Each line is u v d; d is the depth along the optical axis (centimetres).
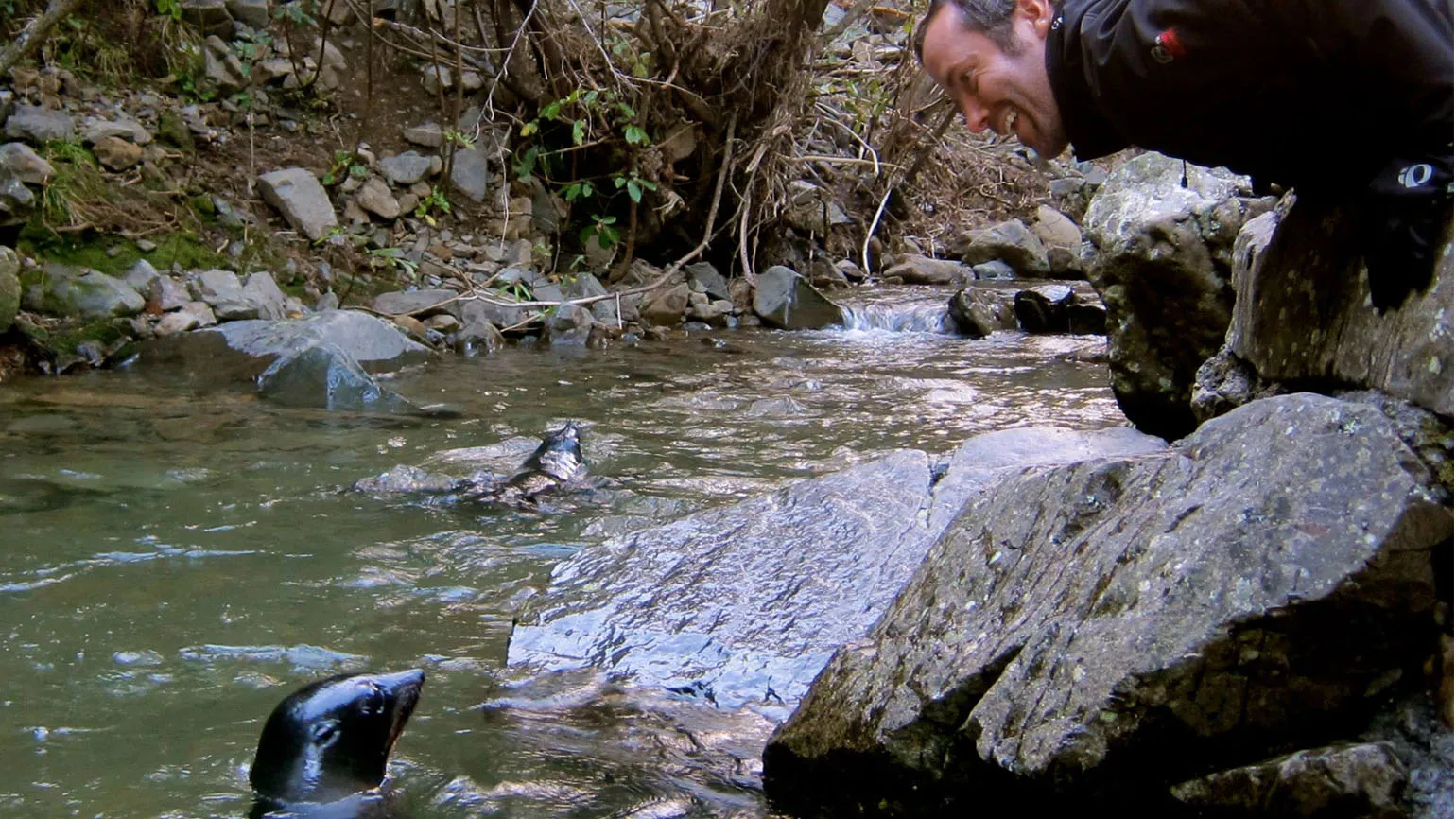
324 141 1164
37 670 389
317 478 612
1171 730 255
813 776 321
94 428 701
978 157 1656
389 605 452
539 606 432
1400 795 236
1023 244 1477
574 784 323
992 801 291
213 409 759
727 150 1226
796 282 1191
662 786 323
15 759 330
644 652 403
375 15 1248
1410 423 254
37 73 1045
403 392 828
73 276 904
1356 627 246
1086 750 260
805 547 452
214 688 379
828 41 1237
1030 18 279
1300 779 242
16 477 600
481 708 369
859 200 1500
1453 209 244
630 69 1211
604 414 771
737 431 729
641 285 1189
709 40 1204
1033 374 942
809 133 1371
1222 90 249
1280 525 253
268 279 988
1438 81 224
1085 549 288
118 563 486
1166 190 579
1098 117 271
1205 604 254
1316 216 315
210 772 324
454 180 1174
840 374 931
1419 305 259
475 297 1036
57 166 966
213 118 1124
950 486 480
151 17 1143
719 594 430
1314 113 253
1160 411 584
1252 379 383
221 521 541
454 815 305
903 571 430
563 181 1256
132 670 391
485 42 1188
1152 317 575
